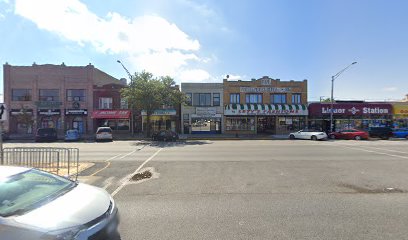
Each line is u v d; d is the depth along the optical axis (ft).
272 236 16.01
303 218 18.92
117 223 13.67
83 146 77.05
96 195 14.39
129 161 46.60
